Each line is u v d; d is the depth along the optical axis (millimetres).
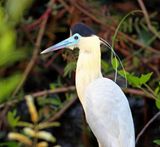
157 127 10430
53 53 10273
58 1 10336
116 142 5156
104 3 10758
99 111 5266
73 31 5777
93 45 5715
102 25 9922
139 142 10547
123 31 10164
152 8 11203
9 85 3041
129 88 9383
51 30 10438
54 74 10750
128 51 9820
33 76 10727
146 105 10023
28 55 9992
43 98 9484
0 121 9133
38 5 10898
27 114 10359
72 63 6914
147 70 9797
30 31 10258
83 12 9805
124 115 5246
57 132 10719
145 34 10250
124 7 10641
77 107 10688
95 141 9859
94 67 5738
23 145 7742
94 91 5383
